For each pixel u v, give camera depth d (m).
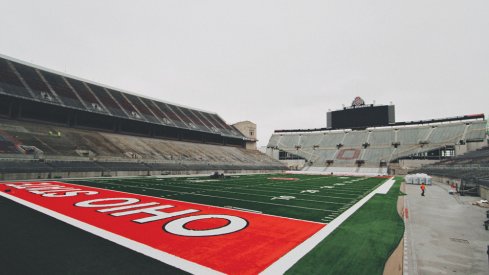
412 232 7.98
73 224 7.41
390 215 9.56
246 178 30.67
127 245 5.78
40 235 6.37
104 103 39.97
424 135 58.44
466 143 50.22
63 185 17.58
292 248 5.77
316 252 5.52
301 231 7.19
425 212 11.40
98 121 40.16
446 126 57.72
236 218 8.62
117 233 6.63
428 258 5.74
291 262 4.96
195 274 4.39
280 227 7.59
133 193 14.23
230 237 6.52
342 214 9.66
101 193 13.88
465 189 18.31
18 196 12.20
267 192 16.34
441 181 31.00
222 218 8.55
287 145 72.12
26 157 24.77
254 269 4.62
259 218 8.71
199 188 17.75
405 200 15.05
